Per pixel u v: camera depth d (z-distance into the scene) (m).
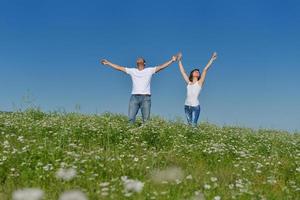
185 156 12.23
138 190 7.54
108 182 8.20
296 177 10.03
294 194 8.52
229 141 16.44
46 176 8.70
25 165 9.49
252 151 14.59
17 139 12.64
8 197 7.23
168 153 12.19
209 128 20.80
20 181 8.45
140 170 9.57
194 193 7.69
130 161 10.61
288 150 14.91
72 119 20.09
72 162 9.97
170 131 16.38
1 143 12.05
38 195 7.05
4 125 15.77
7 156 10.06
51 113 22.11
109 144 13.55
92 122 18.50
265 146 15.44
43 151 10.72
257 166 10.99
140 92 18.81
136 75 18.91
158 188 7.97
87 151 12.14
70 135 14.52
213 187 8.16
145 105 18.86
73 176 8.61
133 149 13.02
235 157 12.71
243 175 10.00
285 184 9.50
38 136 14.08
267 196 8.03
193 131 17.16
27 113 21.48
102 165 9.63
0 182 8.55
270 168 10.95
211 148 13.01
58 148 11.14
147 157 11.12
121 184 8.09
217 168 10.95
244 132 20.44
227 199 7.64
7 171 9.15
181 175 9.31
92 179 8.59
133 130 16.11
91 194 7.50
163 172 9.49
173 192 7.73
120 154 11.78
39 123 16.30
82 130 15.34
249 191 8.06
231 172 10.24
